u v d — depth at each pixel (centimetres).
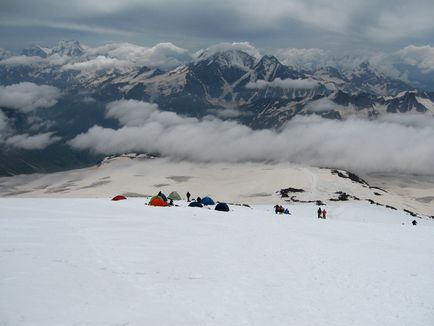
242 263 2880
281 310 2027
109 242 3219
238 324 1820
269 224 4875
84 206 5725
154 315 1847
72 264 2494
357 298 2253
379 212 12038
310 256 3209
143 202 6794
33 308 1786
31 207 5316
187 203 7400
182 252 3077
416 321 1962
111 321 1739
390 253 3494
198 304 2028
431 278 2714
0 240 2997
